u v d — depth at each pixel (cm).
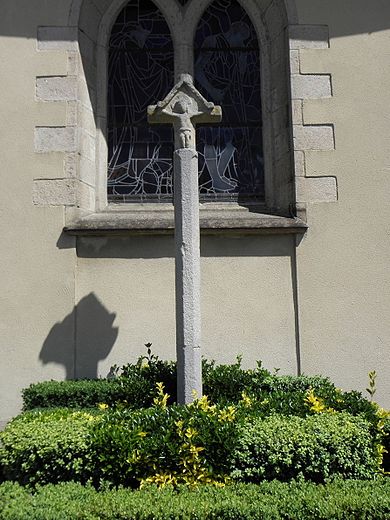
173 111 502
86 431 405
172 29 709
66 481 383
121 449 379
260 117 713
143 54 714
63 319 615
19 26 662
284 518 313
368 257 636
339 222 640
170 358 618
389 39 674
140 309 626
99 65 702
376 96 663
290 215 650
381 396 614
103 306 624
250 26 719
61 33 661
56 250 626
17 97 649
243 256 639
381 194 648
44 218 630
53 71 654
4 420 596
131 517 312
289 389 541
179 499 330
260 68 714
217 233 637
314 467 389
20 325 613
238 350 622
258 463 390
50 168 638
